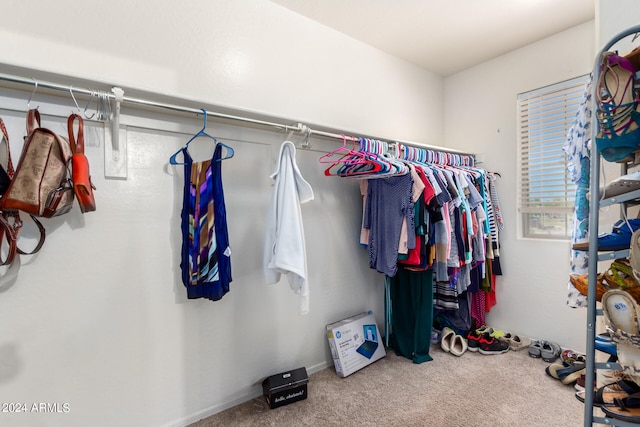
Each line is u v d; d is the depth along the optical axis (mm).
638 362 910
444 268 2055
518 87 2557
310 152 2072
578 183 1348
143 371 1473
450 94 3029
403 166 1833
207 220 1449
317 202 2107
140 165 1472
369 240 2123
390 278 2398
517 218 2570
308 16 2096
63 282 1299
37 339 1247
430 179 1974
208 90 1697
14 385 1207
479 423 1548
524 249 2525
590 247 1043
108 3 1431
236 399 1740
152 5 1540
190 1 1650
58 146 1132
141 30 1510
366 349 2186
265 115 1648
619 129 960
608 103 972
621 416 942
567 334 2295
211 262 1430
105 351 1384
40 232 1223
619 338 943
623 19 1231
